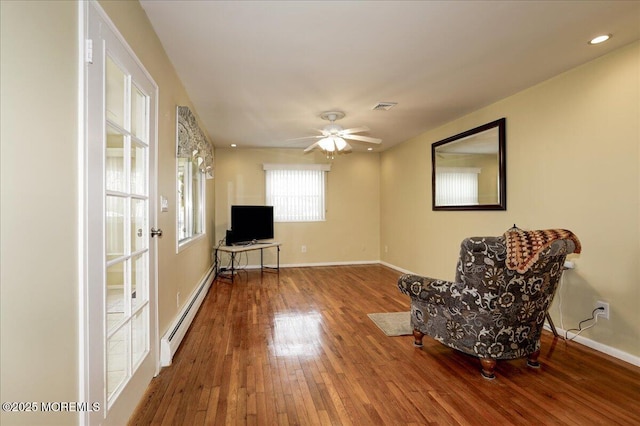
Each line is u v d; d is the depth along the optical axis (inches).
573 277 109.4
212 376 85.5
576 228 108.5
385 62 104.1
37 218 38.1
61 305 42.8
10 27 33.8
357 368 90.7
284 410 71.4
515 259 75.4
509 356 85.2
